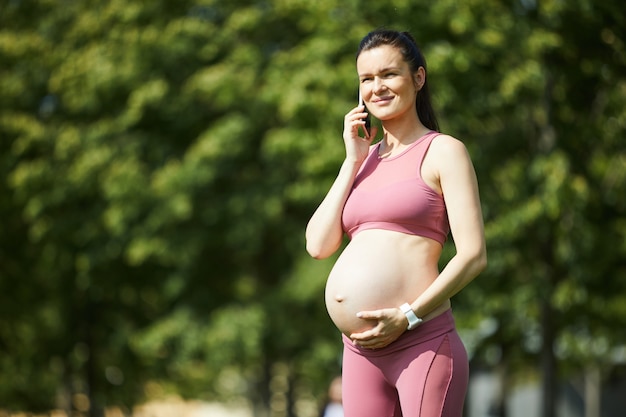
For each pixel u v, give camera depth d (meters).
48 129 30.88
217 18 30.12
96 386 34.56
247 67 28.39
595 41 22.28
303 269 30.77
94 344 33.62
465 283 6.28
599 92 22.98
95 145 29.75
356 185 6.69
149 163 29.94
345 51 24.59
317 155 24.02
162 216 29.08
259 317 30.08
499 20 22.31
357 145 6.78
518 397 39.41
